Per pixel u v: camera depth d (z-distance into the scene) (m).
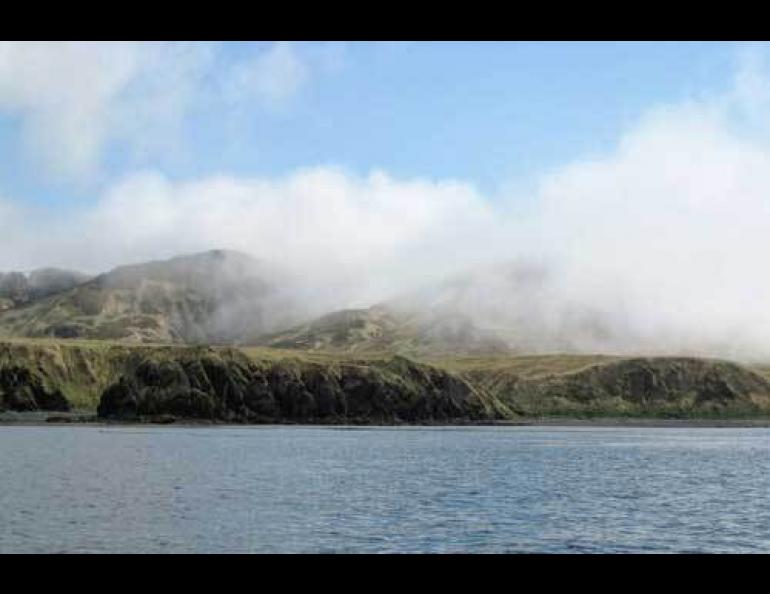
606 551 67.56
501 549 68.00
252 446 195.88
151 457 159.88
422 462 153.00
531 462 154.50
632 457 170.38
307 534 74.00
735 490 108.81
